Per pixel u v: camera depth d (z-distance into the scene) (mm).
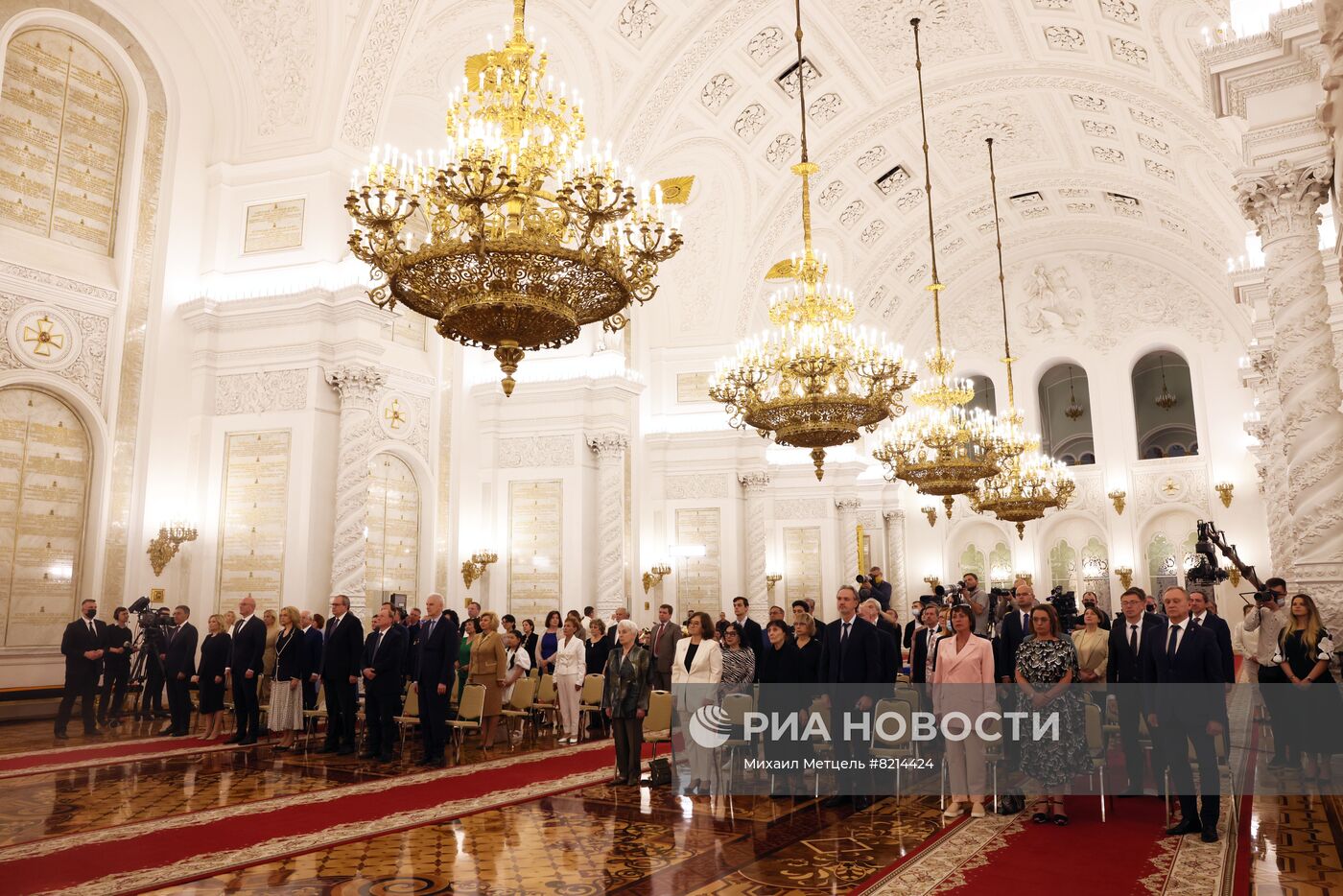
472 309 5660
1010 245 23891
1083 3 14078
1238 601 21094
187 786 7191
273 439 11516
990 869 4922
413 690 9625
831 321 9352
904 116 17641
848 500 21812
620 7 14031
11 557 10164
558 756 8992
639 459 19016
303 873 4855
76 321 10883
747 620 9656
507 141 5762
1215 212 18391
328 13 11758
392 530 13281
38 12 10789
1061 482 14383
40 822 5926
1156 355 23594
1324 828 5688
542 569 15328
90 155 11328
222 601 11398
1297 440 7203
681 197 18250
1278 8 7852
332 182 11969
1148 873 4812
